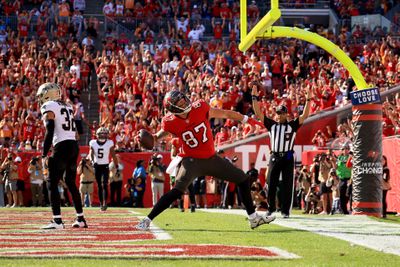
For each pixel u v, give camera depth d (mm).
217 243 9797
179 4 43906
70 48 38562
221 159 11586
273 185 15734
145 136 11273
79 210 12688
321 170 23453
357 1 45875
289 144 15617
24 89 34469
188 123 11195
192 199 20016
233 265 7496
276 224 13875
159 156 26391
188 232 11586
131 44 39094
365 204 18938
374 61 36062
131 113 32156
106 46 39344
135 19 41688
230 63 37156
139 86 34312
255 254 8516
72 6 43750
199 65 37219
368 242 10148
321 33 40688
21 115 32531
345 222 14688
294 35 19688
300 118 15586
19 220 15148
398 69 34031
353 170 19297
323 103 31281
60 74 35438
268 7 43969
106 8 42906
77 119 32750
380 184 19031
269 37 19875
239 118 11523
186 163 11445
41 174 28844
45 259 7895
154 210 11664
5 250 8852
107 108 33281
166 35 41375
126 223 13984
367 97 18969
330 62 37156
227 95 32688
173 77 35344
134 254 8406
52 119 12031
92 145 19859
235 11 43500
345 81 32344
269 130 15766
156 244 9602
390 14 45000
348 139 27234
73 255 8234
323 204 23328
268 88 35438
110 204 27484
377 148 19047
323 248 9305
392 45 37938
